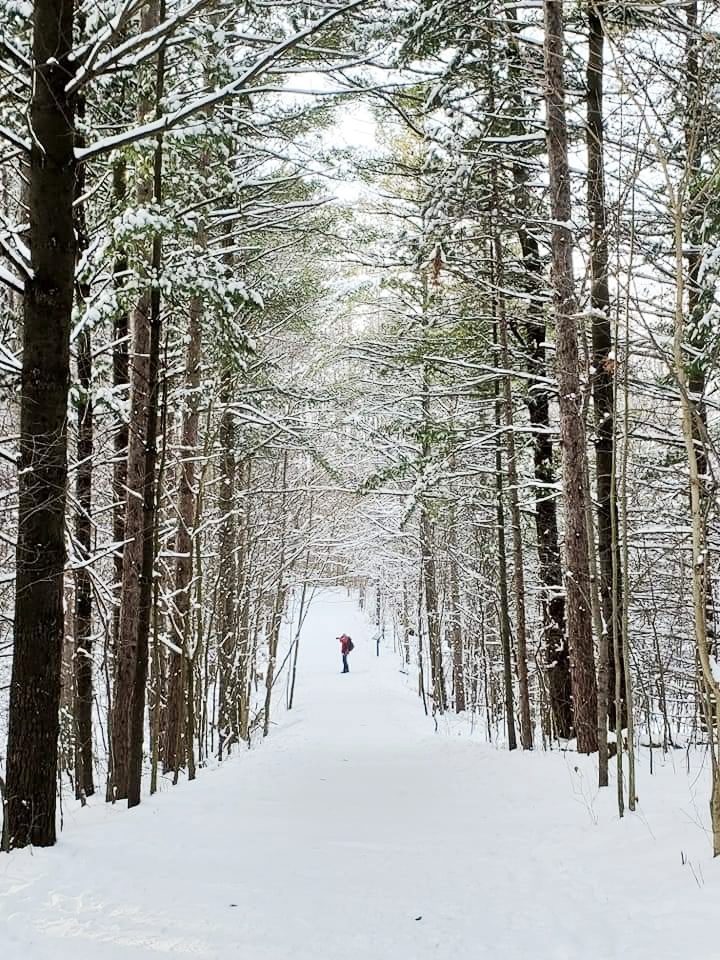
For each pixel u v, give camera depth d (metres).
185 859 5.23
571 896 4.42
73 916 3.97
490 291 11.37
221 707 15.33
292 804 7.86
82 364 8.48
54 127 5.73
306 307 13.66
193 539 11.52
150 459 7.57
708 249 5.98
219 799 8.00
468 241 10.83
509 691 11.66
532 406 12.36
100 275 8.80
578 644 8.98
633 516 10.09
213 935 3.79
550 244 9.65
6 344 8.36
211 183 8.82
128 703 9.00
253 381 13.70
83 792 9.12
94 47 5.77
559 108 8.51
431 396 13.27
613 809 6.25
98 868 4.86
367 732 17.88
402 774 10.04
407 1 8.41
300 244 13.24
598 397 9.14
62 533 5.70
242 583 17.77
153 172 7.36
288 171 12.26
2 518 8.33
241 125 9.80
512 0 9.12
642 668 10.88
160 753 12.64
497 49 9.20
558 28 8.49
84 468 9.63
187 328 10.91
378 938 3.85
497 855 5.49
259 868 5.10
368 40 8.59
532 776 8.52
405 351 12.84
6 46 5.74
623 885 4.48
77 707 9.64
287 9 8.53
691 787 6.68
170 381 12.06
